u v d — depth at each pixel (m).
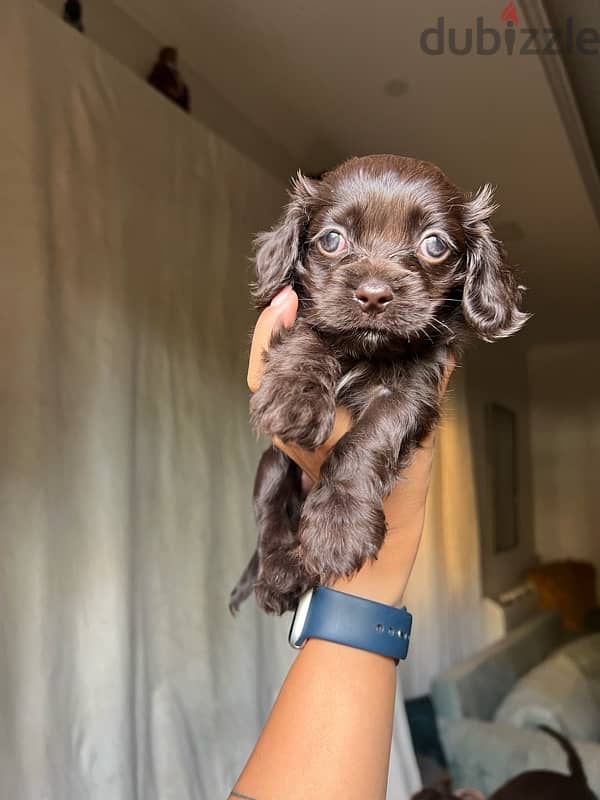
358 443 0.26
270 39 0.65
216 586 0.62
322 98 0.74
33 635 0.42
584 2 0.65
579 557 1.89
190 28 0.64
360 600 0.26
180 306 0.59
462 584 1.26
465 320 0.30
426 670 1.07
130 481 0.51
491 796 0.78
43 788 0.41
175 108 0.60
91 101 0.50
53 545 0.44
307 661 0.26
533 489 1.96
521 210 0.99
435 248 0.28
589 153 0.86
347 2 0.58
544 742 0.86
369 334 0.26
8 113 0.43
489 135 0.79
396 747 0.77
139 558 0.53
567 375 1.95
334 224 0.28
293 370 0.26
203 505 0.60
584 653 1.24
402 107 0.75
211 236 0.65
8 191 0.43
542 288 1.38
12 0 0.44
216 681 0.60
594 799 0.75
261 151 0.82
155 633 0.55
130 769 0.48
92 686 0.46
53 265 0.46
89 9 0.58
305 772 0.24
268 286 0.31
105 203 0.51
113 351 0.50
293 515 0.34
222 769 0.58
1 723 0.40
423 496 0.29
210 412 0.62
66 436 0.46
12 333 0.43
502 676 1.12
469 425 1.38
